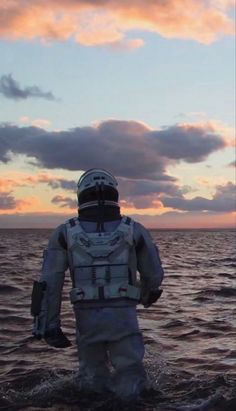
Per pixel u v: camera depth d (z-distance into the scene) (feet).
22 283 49.65
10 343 23.08
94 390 13.74
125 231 13.93
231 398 13.25
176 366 17.98
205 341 23.24
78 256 13.80
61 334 13.99
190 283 52.70
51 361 19.49
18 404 13.41
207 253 136.67
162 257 110.42
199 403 13.08
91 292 13.62
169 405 12.95
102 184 14.35
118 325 13.53
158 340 23.35
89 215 14.19
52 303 13.80
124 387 13.46
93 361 13.91
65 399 13.53
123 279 13.75
